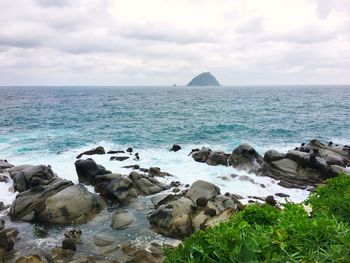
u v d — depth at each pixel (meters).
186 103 105.25
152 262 13.59
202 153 30.39
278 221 6.03
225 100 120.69
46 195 19.83
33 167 23.34
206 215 17.30
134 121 58.22
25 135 43.69
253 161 27.22
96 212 19.41
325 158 28.88
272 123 54.81
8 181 24.09
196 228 16.44
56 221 18.17
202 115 67.38
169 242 15.88
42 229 17.47
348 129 49.62
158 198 20.75
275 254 4.58
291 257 4.59
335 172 25.36
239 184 24.16
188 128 49.88
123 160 30.38
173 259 4.98
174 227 16.56
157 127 51.12
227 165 28.28
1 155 32.69
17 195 20.23
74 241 15.73
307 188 24.02
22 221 18.44
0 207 20.02
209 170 27.17
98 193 22.06
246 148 27.73
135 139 41.59
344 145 37.50
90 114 68.88
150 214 18.83
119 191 20.95
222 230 5.23
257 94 176.88
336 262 4.39
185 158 31.19
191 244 5.02
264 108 82.69
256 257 4.62
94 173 23.64
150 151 34.75
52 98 131.88
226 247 4.74
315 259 4.58
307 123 55.03
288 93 188.62
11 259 14.41
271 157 27.75
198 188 20.55
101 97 145.12
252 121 57.38
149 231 17.09
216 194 20.33
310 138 42.84
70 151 34.56
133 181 23.05
